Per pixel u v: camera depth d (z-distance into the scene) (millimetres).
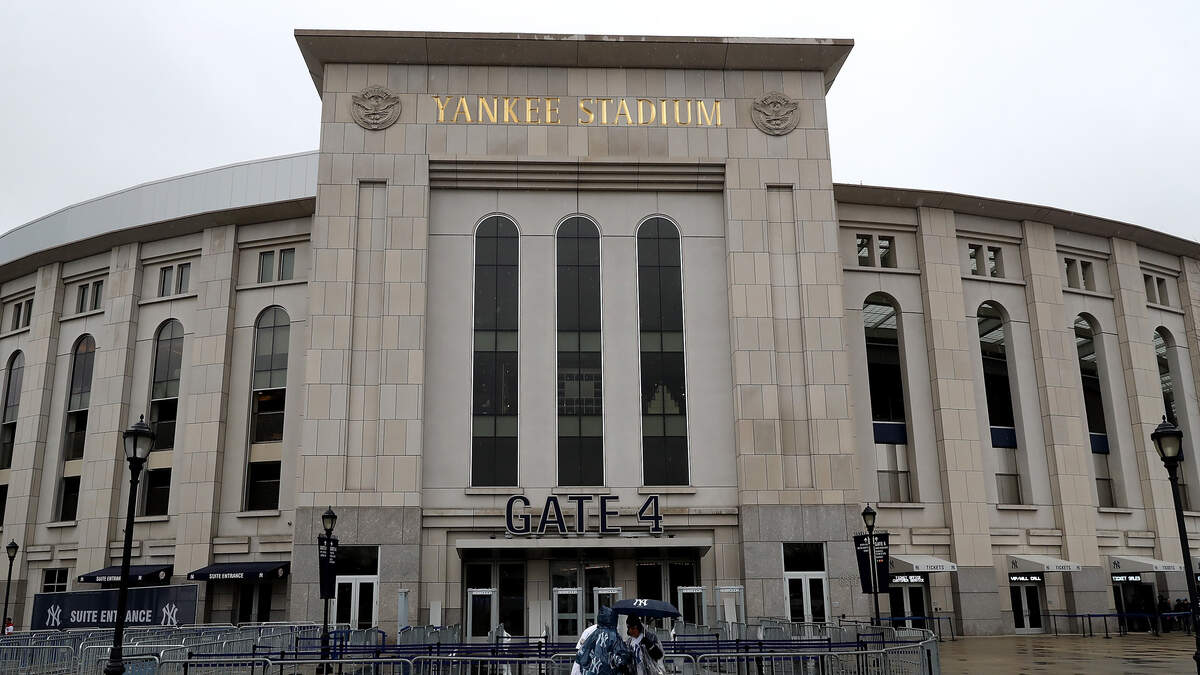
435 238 35969
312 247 34750
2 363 45719
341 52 36344
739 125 37094
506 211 36500
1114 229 43281
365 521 32312
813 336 34938
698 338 35719
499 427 34406
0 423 44969
